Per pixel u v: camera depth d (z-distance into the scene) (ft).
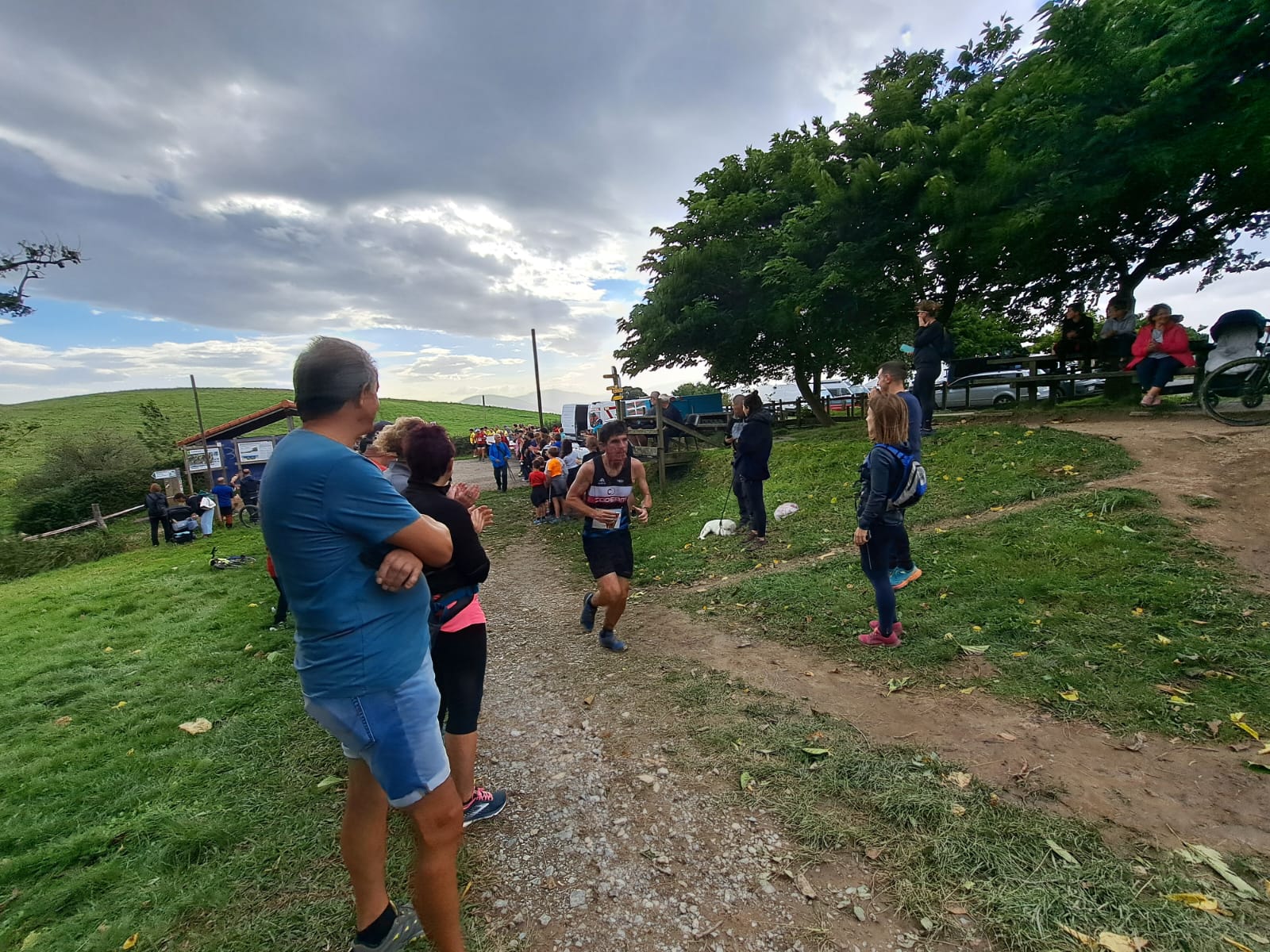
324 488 5.21
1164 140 25.08
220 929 7.14
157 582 32.58
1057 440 24.45
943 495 23.02
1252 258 36.73
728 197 48.24
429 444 8.29
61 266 65.67
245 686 15.25
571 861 8.08
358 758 5.99
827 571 19.08
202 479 93.30
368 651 5.37
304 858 8.34
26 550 54.44
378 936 6.40
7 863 8.60
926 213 33.37
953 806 8.31
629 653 15.49
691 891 7.38
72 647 20.79
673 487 40.63
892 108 39.06
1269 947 5.89
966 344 87.10
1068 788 8.49
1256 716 9.35
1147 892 6.68
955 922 6.57
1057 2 27.07
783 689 12.57
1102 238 32.04
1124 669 11.11
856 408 75.15
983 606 14.57
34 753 12.39
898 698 11.62
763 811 8.73
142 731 13.05
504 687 14.10
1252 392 22.20
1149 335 26.73
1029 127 28.07
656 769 10.08
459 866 8.07
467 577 8.70
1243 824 7.52
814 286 38.32
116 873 8.21
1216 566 14.16
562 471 41.32
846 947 6.40
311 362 5.55
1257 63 24.02
